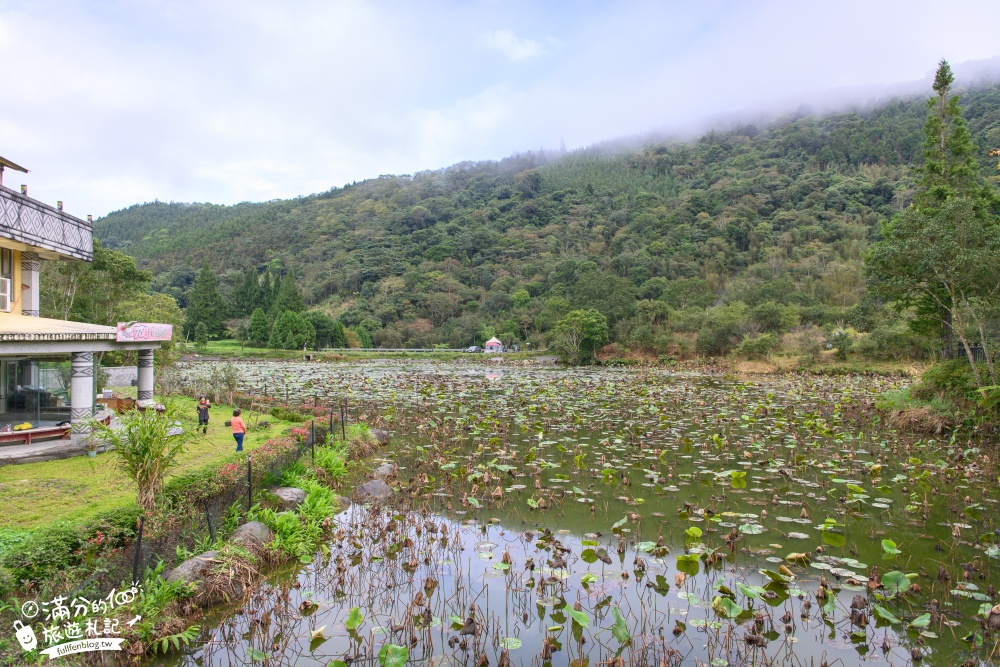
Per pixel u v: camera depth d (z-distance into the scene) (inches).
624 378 1513.3
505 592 280.8
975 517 373.1
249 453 425.7
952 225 635.5
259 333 2731.3
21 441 449.4
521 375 1643.7
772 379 1488.7
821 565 295.4
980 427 621.0
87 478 387.2
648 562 310.3
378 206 5551.2
